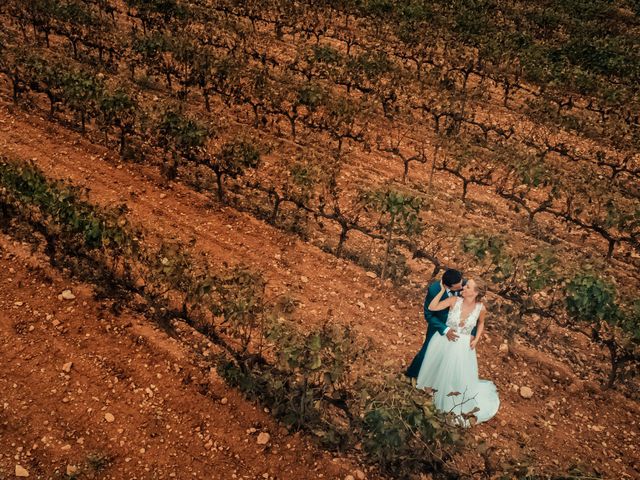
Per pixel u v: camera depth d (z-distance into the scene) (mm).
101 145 13742
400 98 19297
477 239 10156
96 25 19609
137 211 11719
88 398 7820
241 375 8070
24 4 19250
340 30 25547
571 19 30422
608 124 18188
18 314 8859
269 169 14141
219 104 17266
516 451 7938
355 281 10789
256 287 8820
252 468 7289
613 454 8164
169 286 8523
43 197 9461
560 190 14273
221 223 11836
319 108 17609
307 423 7828
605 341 9055
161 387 8117
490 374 9242
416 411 6488
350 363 7902
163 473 7082
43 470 6902
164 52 17781
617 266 12562
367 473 7387
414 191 13867
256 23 24812
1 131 13555
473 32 25438
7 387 7793
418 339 9672
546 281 9680
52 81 14062
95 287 9469
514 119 18938
